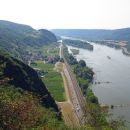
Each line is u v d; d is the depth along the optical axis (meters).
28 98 47.78
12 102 40.69
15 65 154.38
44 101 144.38
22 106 41.69
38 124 47.12
